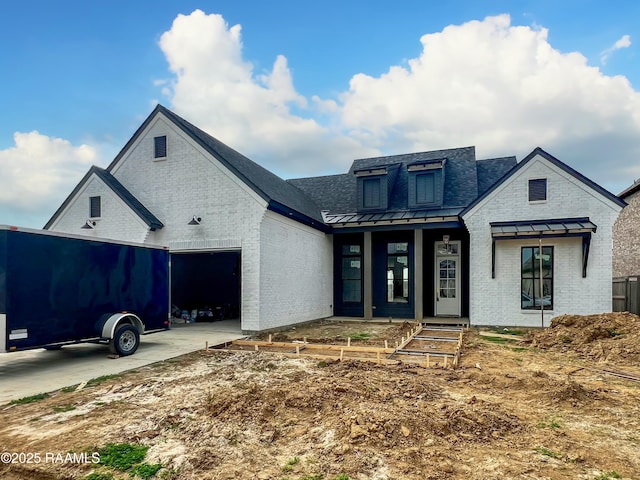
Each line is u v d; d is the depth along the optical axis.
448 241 15.48
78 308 7.96
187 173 12.87
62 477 3.40
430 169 15.34
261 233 11.91
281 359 8.01
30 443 4.03
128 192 13.62
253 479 3.30
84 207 13.76
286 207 12.88
